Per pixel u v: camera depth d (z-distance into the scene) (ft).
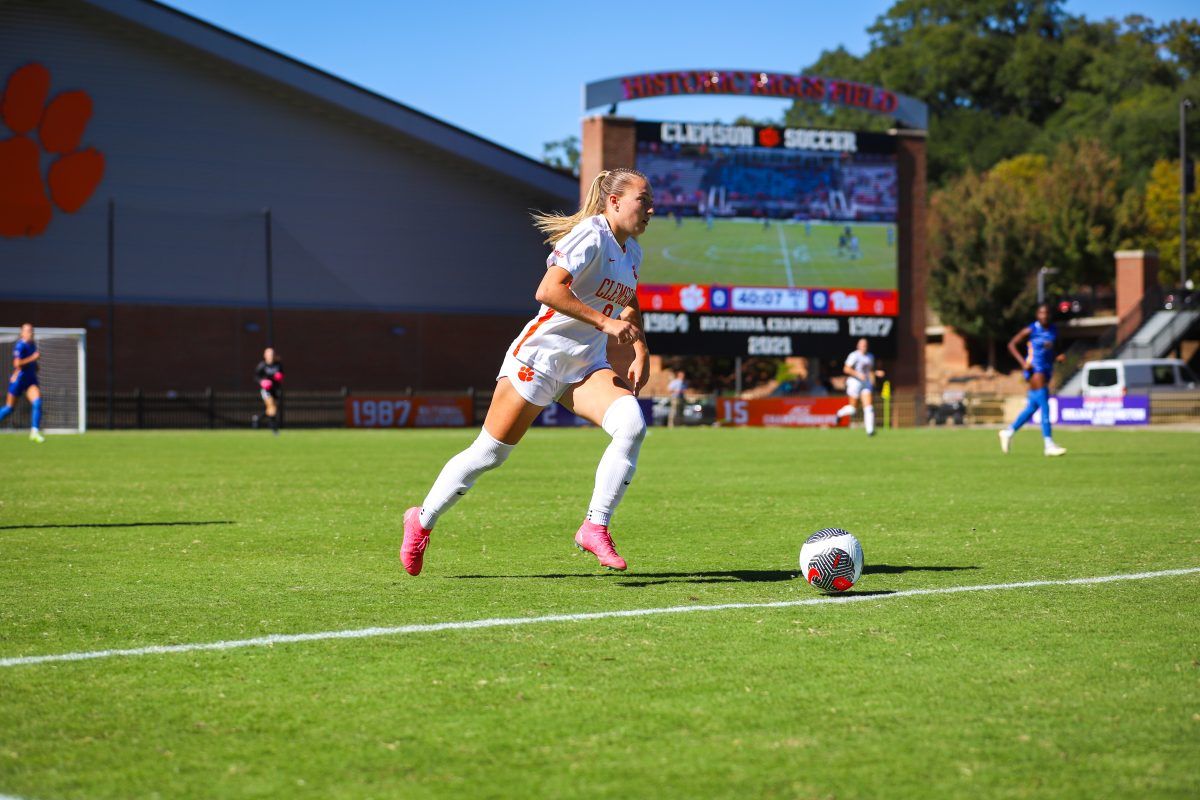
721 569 23.56
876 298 148.97
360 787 10.75
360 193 165.99
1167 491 41.55
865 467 56.39
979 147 321.93
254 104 159.84
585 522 21.89
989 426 157.79
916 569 23.31
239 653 15.80
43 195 149.48
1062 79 344.28
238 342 158.81
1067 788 10.69
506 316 174.40
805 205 146.72
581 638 16.67
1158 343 169.89
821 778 10.93
